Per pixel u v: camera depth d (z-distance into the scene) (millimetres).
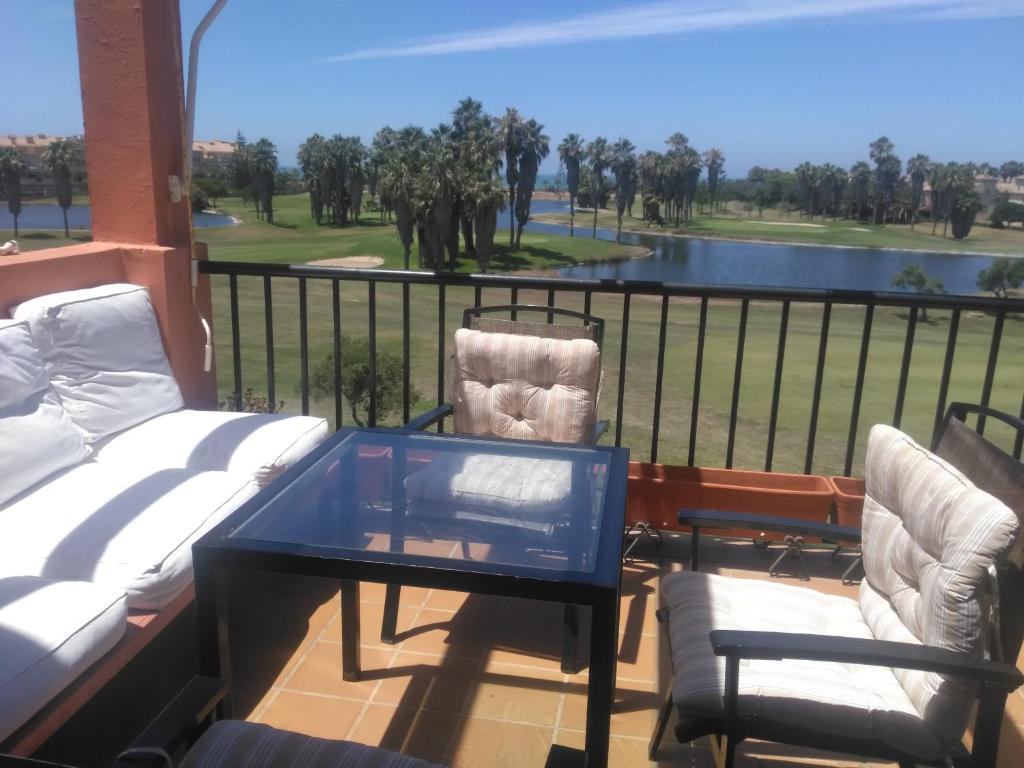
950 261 65312
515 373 2527
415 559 1324
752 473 2727
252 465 2305
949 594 1222
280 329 26766
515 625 2176
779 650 1179
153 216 2842
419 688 1889
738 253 68125
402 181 40281
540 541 1473
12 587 1510
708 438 17781
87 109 2811
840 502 2531
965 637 1208
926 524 1338
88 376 2424
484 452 1987
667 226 93500
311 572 1336
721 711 1306
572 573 1275
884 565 1513
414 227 41906
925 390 22375
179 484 2023
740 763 1644
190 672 1961
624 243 73000
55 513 1858
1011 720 1777
